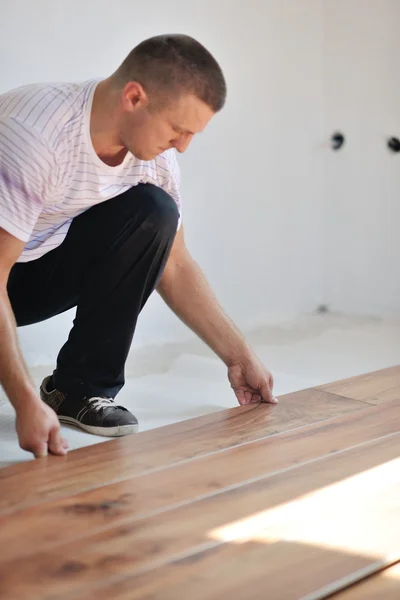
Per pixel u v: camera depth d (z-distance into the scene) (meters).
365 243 3.83
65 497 1.32
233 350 1.99
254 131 3.59
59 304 1.98
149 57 1.53
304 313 3.94
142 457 1.54
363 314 3.88
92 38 2.97
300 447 1.60
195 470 1.46
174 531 1.19
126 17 3.05
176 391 2.33
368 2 3.67
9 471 1.45
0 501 1.30
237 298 3.64
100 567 1.07
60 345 2.98
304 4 3.73
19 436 1.49
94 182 1.70
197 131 1.59
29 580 1.04
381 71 3.67
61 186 1.64
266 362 2.81
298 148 3.80
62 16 2.87
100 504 1.29
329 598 1.02
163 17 3.17
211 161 3.44
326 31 3.83
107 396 1.91
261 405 1.94
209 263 3.50
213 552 1.12
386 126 3.69
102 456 1.54
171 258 1.96
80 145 1.63
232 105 3.48
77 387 1.90
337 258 3.95
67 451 1.57
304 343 3.21
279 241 3.78
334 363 2.78
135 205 1.80
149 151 1.62
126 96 1.56
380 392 2.06
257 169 3.63
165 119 1.55
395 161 3.67
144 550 1.12
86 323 1.88
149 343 3.29
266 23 3.57
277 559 1.10
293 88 3.73
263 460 1.51
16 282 1.96
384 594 1.03
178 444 1.62
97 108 1.62
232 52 3.45
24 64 2.80
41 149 1.53
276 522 1.22
